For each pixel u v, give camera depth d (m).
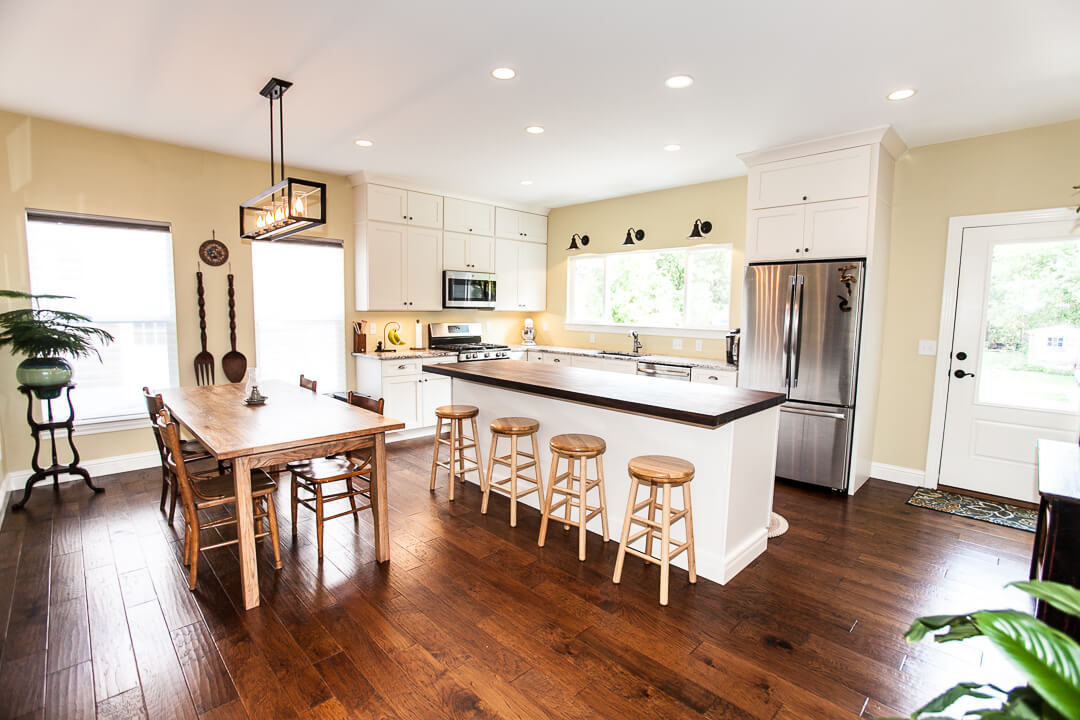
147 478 3.94
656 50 2.53
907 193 3.98
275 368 4.82
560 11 2.21
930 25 2.28
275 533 2.62
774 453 2.94
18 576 2.56
